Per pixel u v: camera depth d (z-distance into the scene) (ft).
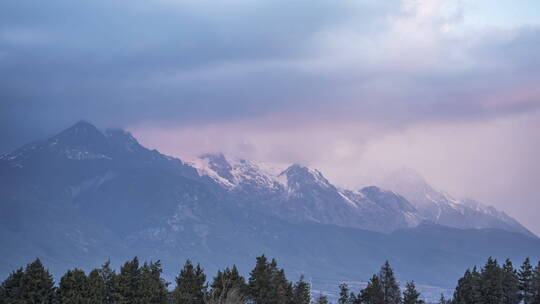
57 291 620.08
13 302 587.27
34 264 611.06
